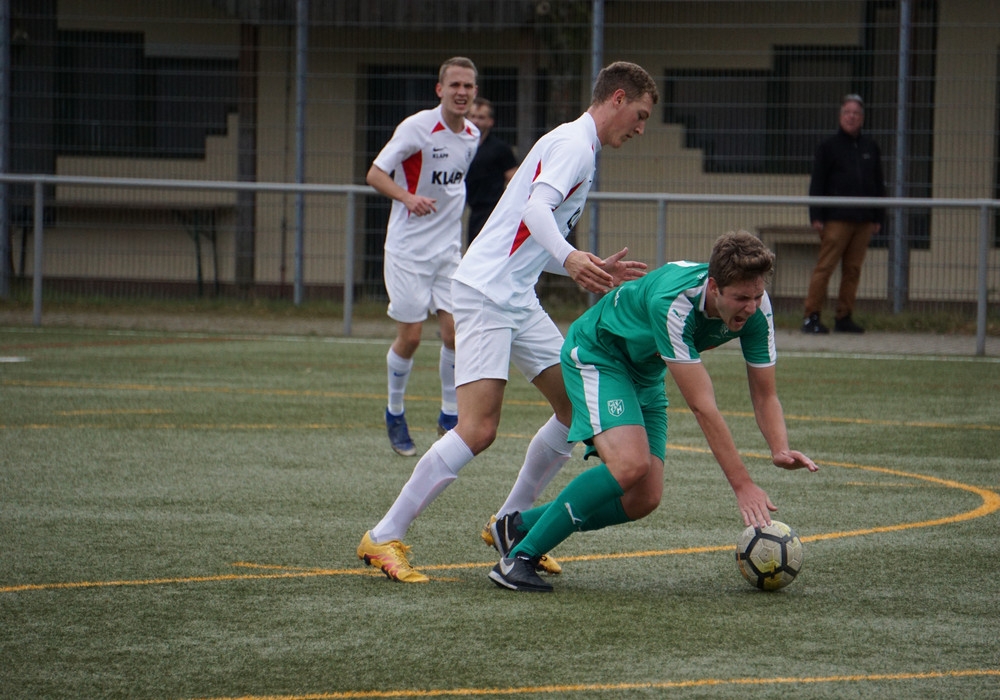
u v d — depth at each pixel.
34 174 55.88
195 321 49.72
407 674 10.91
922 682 10.76
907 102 48.31
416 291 23.88
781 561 13.80
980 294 42.31
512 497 15.84
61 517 17.58
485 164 37.72
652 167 53.34
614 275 14.66
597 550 16.09
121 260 54.59
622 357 14.30
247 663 11.23
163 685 10.64
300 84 51.03
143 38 57.69
